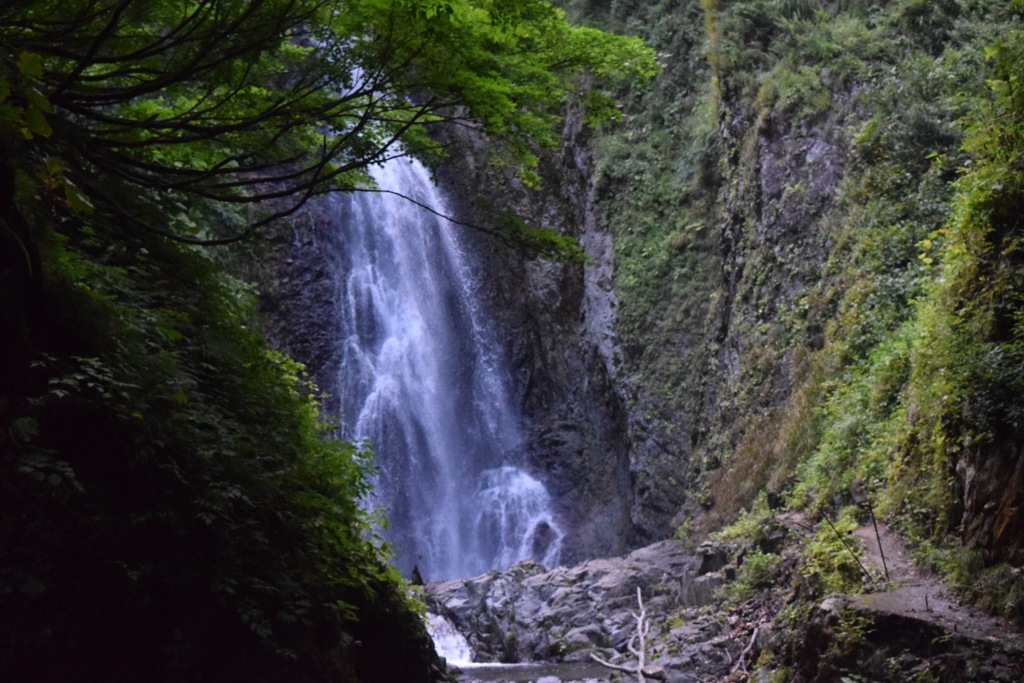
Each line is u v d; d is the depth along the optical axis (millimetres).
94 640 5164
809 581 10234
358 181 9531
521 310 26391
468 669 14062
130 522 5469
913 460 10383
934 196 14516
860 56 17219
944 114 15164
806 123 17531
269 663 5996
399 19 7152
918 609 7746
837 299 15406
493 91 7730
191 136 8391
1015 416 7996
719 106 20422
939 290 10852
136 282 7590
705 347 19781
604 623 14914
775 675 8891
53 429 5309
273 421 7875
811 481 13258
